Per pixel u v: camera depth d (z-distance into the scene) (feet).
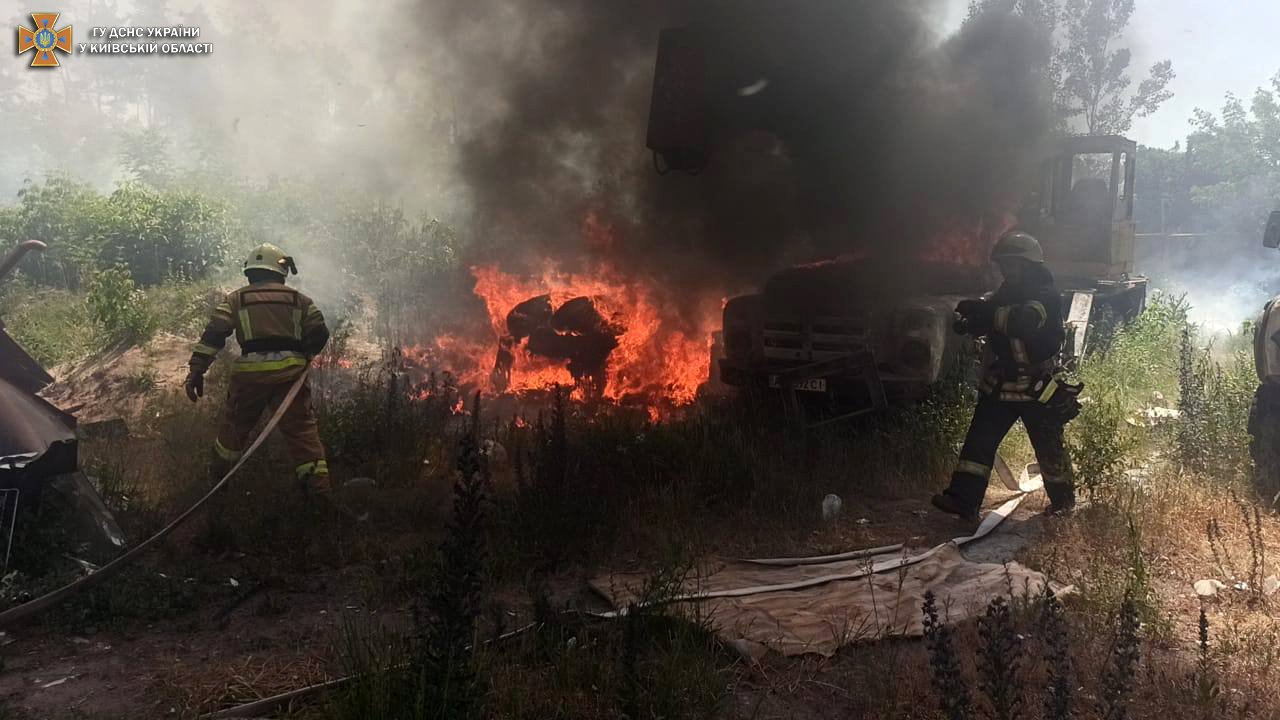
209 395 27.25
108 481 18.81
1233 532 17.11
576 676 11.62
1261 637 13.02
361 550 16.65
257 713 11.05
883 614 13.62
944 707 10.00
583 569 16.06
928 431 21.91
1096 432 19.31
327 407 24.85
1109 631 12.87
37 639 13.17
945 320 24.23
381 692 10.31
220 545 16.72
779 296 25.72
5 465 14.43
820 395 24.27
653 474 20.24
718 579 15.37
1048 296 17.90
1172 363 31.04
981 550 16.89
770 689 11.77
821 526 18.16
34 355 32.35
